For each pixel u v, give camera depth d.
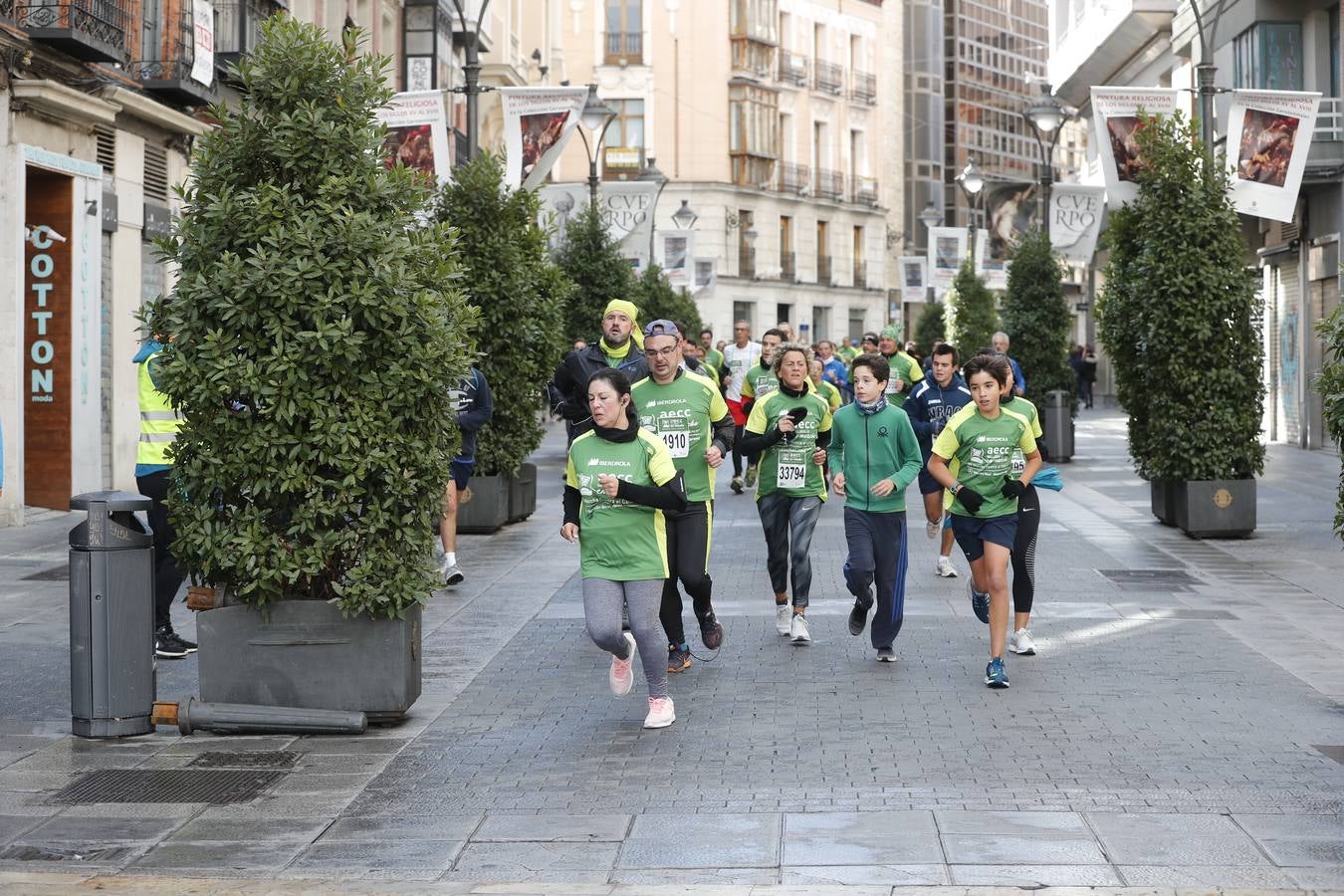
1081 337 93.56
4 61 18.45
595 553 8.26
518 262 18.14
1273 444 33.09
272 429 8.02
